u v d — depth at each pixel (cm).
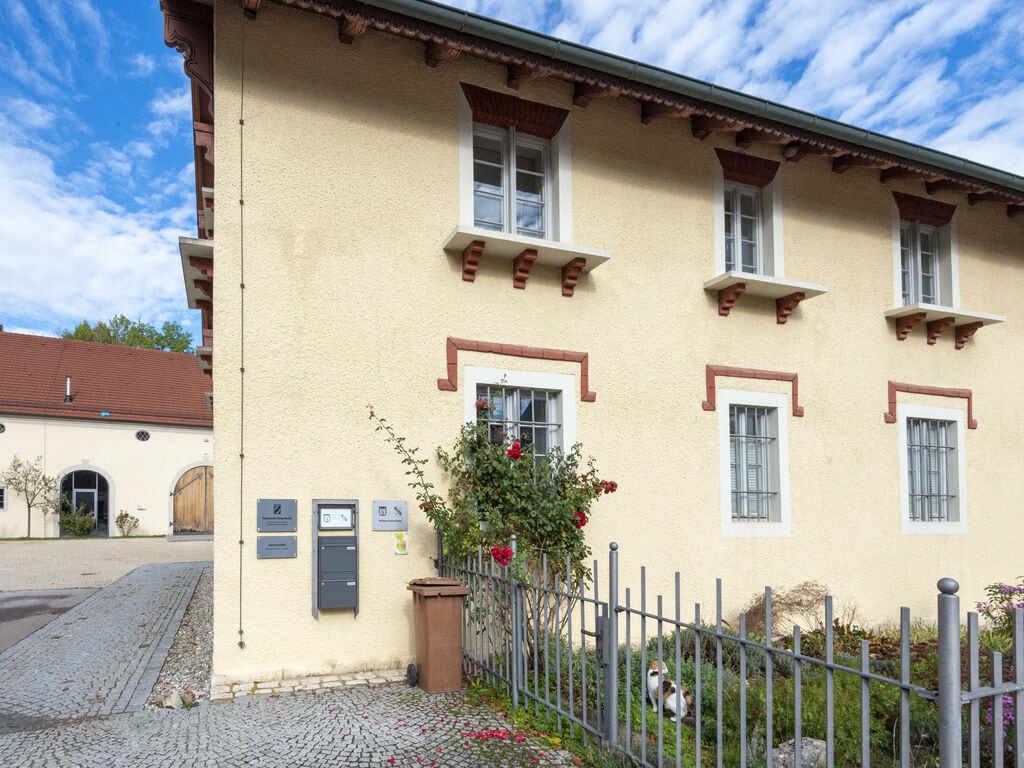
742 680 341
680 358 855
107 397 2859
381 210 718
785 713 462
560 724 481
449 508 700
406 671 648
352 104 714
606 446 800
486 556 635
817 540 907
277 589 638
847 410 954
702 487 847
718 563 842
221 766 435
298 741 474
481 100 770
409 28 661
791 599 851
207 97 774
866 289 991
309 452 662
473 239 723
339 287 692
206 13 695
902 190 1035
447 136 755
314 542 649
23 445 2617
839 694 465
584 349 803
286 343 665
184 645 767
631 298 836
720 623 354
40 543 2356
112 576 1462
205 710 543
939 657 258
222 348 641
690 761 427
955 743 252
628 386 821
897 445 984
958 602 258
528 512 684
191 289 867
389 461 693
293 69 692
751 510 897
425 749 459
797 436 915
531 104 793
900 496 976
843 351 962
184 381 3127
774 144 931
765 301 919
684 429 846
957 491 1029
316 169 694
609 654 436
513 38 690
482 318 755
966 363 1061
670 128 880
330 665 646
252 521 636
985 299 1087
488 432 736
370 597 670
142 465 2798
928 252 1087
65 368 2934
